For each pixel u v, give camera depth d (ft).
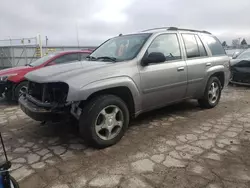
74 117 10.11
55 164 9.11
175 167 8.74
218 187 7.50
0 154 10.01
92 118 9.82
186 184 7.68
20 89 20.10
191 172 8.39
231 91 24.90
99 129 10.24
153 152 10.03
